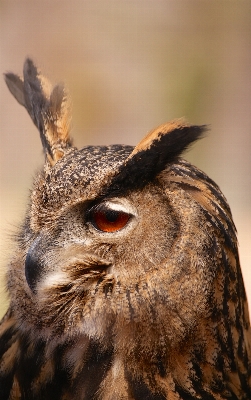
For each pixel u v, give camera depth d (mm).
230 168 7758
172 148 3484
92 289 3494
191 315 3475
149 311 3475
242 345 3510
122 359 3486
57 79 3584
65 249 3500
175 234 3473
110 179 3484
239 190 7801
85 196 3488
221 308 3486
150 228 3477
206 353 3488
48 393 3502
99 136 7969
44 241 3502
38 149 8406
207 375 3492
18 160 8328
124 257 3482
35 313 3506
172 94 7430
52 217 3500
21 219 3557
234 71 7809
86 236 3498
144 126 7988
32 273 3498
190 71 7562
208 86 7523
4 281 3531
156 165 3479
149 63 8070
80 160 3502
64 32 8672
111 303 3484
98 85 8086
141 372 3484
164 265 3473
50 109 3545
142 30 8352
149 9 8336
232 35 7996
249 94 7777
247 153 7820
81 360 3496
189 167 3502
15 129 8438
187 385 3488
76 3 8750
